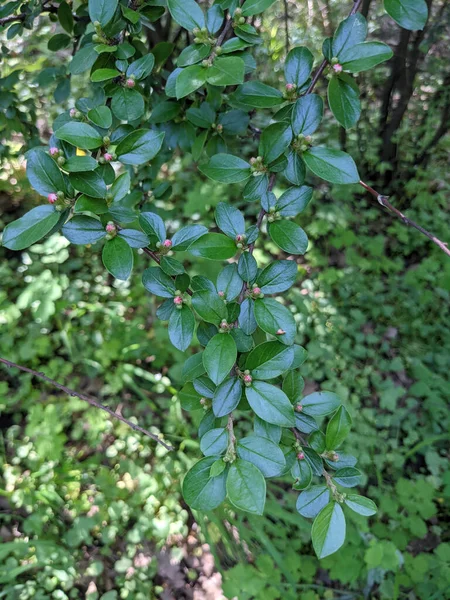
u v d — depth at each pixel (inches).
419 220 39.0
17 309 28.3
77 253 33.4
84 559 23.5
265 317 8.7
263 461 7.9
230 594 21.7
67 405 27.6
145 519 24.5
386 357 32.9
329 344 31.9
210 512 22.8
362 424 28.4
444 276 35.2
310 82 10.1
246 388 8.4
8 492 24.1
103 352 29.1
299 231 9.3
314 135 38.8
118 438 27.5
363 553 23.5
